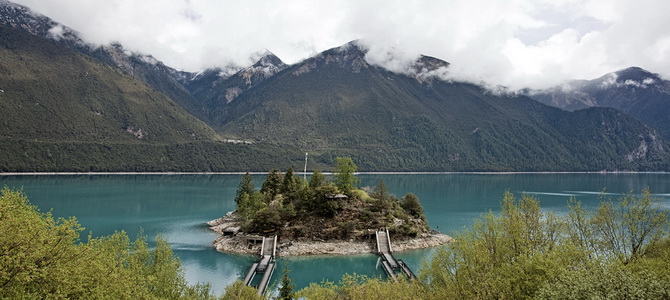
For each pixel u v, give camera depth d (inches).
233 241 4977.9
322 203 5319.9
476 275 1820.9
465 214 7554.1
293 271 4146.2
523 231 2185.0
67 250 1664.6
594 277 1434.5
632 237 2225.6
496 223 2298.2
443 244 5147.6
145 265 2549.2
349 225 5083.7
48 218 1748.3
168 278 2340.1
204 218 6850.4
